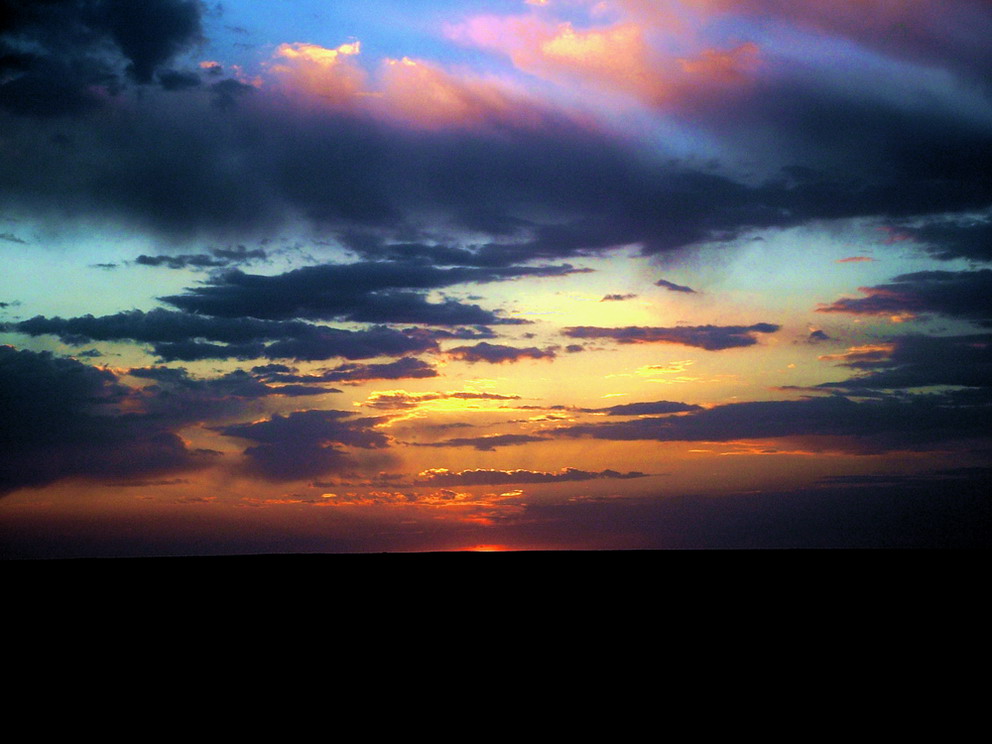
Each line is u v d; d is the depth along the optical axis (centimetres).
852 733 1941
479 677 2445
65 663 2625
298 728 2000
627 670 2506
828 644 2809
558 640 2909
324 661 2636
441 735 1941
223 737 1936
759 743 1870
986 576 4334
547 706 2155
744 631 3014
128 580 4503
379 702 2198
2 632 3089
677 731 1964
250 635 3020
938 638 2867
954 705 2142
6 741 1922
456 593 3994
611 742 1889
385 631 3081
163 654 2741
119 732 1972
